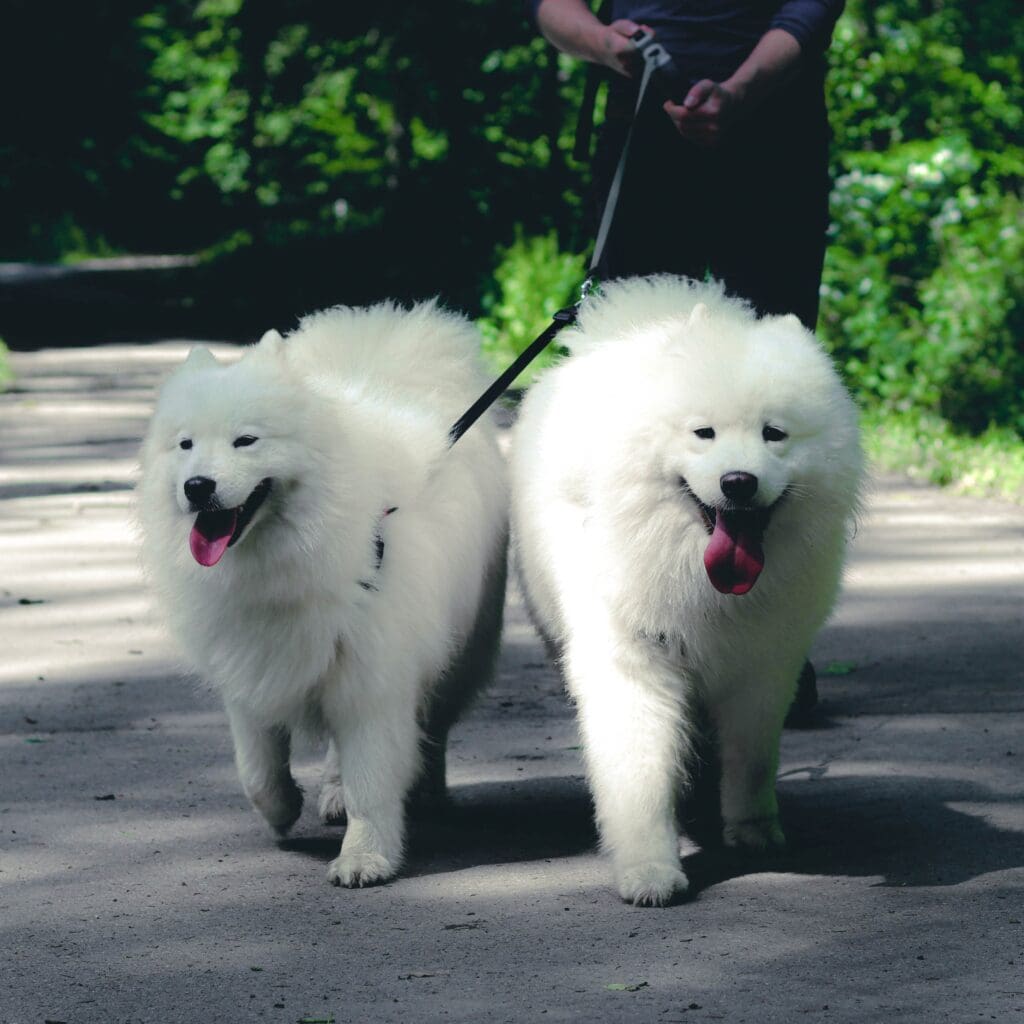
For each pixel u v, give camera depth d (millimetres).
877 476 13570
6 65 34031
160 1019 3980
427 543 5387
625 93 6629
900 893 4832
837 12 6266
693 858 5301
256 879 5148
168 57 42031
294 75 31469
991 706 7180
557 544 5234
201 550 4820
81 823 5742
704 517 4797
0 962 4398
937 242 16281
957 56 18672
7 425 17484
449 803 5953
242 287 34375
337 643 5094
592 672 5070
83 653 8414
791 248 6676
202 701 7527
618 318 5414
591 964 4293
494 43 25469
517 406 6039
